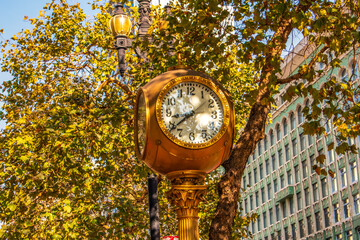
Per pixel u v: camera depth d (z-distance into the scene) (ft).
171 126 16.61
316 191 191.31
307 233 195.52
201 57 30.89
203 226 67.26
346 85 28.32
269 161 222.89
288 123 208.23
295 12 26.58
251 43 27.86
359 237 169.68
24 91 61.41
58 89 54.90
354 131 28.43
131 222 47.83
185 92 16.88
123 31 43.04
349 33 27.27
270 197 222.69
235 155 26.78
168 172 16.97
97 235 44.83
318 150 188.55
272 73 26.61
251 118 27.68
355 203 170.60
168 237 39.29
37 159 41.88
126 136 47.14
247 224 67.36
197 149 16.51
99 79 66.18
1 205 43.55
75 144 41.11
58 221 44.14
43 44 71.05
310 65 27.96
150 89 16.94
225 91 17.20
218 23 29.53
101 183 47.21
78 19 73.31
